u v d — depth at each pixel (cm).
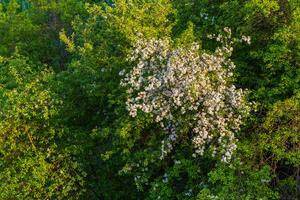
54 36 3017
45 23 3097
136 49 1530
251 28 1658
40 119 1706
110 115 1855
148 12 1798
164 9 1780
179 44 1584
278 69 1594
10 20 3011
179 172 1468
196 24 1919
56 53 2975
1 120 1647
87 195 1794
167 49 1506
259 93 1527
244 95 1480
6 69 2128
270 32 1655
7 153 1658
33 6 3159
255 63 1733
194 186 1435
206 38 1820
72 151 1739
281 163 1501
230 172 1335
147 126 1550
